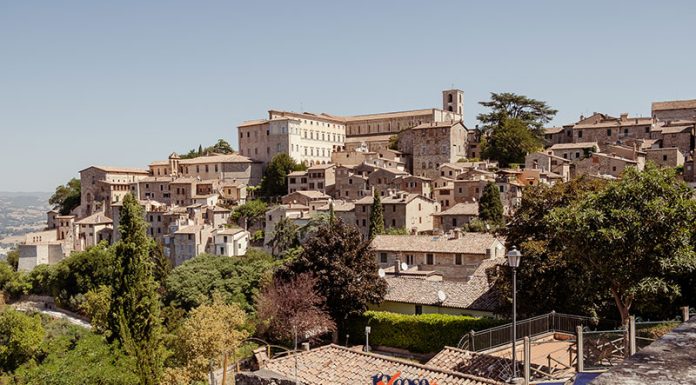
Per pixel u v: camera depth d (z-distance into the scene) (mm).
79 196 195750
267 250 126875
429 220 119125
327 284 56781
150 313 48344
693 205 31312
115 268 48844
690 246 32031
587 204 34031
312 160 193750
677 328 4988
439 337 49219
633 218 31734
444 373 26203
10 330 72250
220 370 50438
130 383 39656
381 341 53594
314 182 159250
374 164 153125
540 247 42156
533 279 42875
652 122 150250
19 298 127812
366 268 57594
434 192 133625
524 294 44031
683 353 4258
